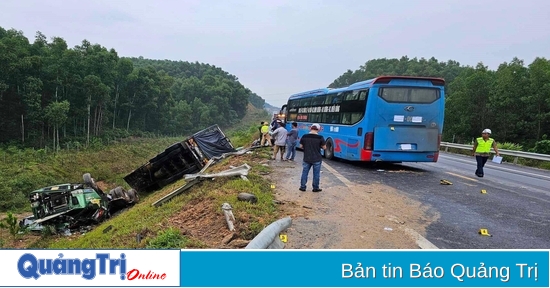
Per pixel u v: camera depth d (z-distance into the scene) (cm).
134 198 1794
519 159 2023
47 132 5097
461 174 1310
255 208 712
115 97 6919
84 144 5166
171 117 9650
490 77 3859
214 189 908
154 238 598
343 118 1456
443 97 1267
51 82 5078
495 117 3600
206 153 1988
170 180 1981
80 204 1453
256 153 1730
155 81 8438
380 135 1237
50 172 3191
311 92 1927
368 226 641
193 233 618
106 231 948
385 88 1230
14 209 2392
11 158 3591
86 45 6069
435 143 1266
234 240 558
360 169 1348
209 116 11756
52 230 1388
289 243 553
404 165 1537
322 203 798
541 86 3156
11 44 4697
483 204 838
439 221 691
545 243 580
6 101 4616
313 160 905
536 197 934
